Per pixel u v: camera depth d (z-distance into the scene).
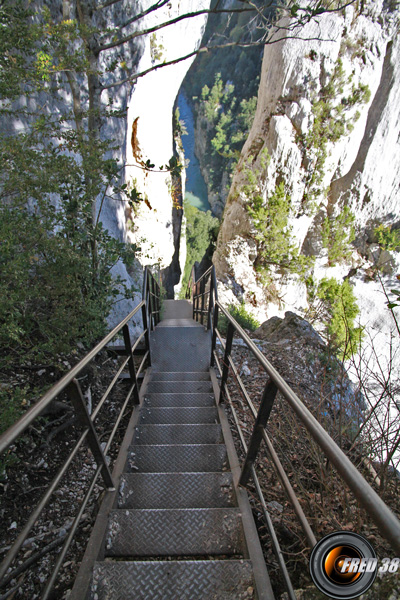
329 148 16.19
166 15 11.92
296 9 3.70
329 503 1.91
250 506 1.93
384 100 16.09
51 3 4.60
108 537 1.80
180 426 2.89
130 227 11.15
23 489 2.12
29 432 2.38
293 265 18.03
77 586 1.49
